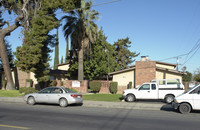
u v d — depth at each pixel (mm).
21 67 23078
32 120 9414
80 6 28203
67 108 14148
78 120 9562
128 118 10305
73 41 29062
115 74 30031
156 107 14688
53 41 25438
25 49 22562
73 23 28203
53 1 23422
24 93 23828
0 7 27484
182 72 26875
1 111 12141
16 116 10461
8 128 7758
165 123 9078
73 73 35031
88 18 28766
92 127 8109
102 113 11930
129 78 29375
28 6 25250
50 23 23219
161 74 27812
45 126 8180
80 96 15453
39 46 22547
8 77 29438
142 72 27688
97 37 29969
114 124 8734
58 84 29375
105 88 27828
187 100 11922
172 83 17625
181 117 10781
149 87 17625
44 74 24859
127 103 16516
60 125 8406
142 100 19109
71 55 33875
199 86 12055
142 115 11367
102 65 32625
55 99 15008
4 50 29078
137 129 7859
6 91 27406
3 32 28453
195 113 12219
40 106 15039
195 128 8125
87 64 32625
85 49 30453
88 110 13211
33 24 22734
